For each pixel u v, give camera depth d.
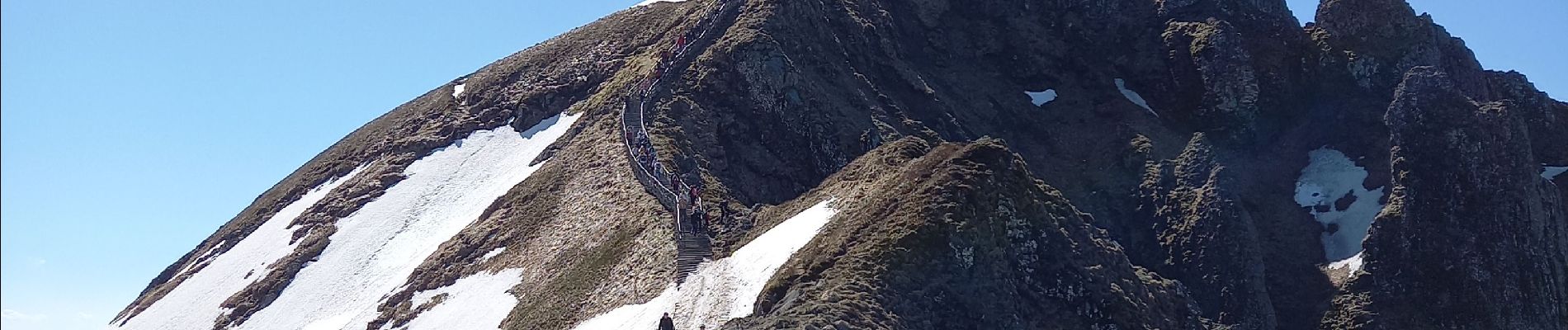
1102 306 83.75
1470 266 103.19
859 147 107.12
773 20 120.81
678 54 120.75
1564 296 106.00
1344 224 110.69
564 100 130.38
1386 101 125.69
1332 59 130.00
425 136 134.25
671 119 109.25
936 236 79.00
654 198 94.25
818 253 78.44
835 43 123.19
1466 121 111.38
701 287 79.88
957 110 124.81
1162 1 136.88
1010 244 83.62
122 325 122.69
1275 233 110.69
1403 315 100.88
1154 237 109.06
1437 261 103.75
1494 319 101.00
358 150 140.88
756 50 114.69
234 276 119.88
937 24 136.75
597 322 79.75
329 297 105.31
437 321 91.19
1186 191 111.31
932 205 81.25
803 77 113.50
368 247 112.62
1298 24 139.38
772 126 111.00
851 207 86.12
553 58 143.75
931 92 123.69
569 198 102.69
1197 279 103.38
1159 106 128.00
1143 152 118.12
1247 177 117.81
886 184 87.62
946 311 75.94
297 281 111.25
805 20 123.38
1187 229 107.31
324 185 136.12
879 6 134.25
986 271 79.62
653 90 113.62
